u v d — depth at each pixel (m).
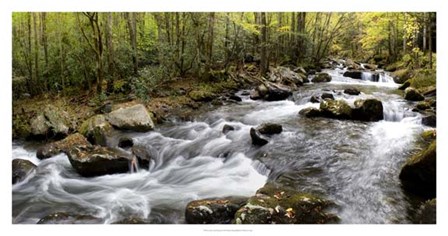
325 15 15.90
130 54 10.60
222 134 7.78
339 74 14.31
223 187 5.62
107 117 8.13
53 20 9.62
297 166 5.75
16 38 8.96
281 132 7.20
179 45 11.85
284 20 14.62
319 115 8.33
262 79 12.30
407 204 4.65
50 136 7.69
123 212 5.04
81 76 10.06
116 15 10.88
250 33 13.01
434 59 10.93
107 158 6.09
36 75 9.12
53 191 5.63
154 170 6.48
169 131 8.22
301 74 13.21
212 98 10.55
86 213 5.02
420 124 7.45
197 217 4.54
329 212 4.49
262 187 5.19
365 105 7.83
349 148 6.30
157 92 10.35
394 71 13.35
